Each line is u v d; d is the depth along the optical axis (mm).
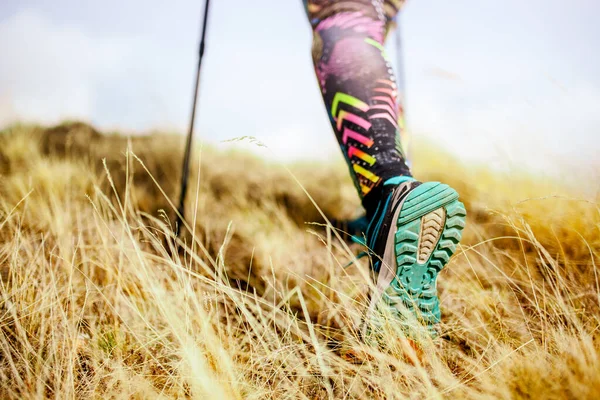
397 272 1154
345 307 1281
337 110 1313
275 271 1859
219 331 1194
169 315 1122
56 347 1178
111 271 1452
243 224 2441
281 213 2637
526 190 2311
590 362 948
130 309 1405
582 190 1903
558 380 950
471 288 1426
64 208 2061
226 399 973
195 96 2051
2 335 1174
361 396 1058
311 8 1404
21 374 1120
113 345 1229
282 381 1130
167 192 2885
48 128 3840
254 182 3346
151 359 1175
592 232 1627
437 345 1220
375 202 1273
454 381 1013
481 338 1267
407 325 1138
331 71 1322
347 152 1319
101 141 3752
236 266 1890
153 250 1842
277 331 1374
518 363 1020
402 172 1255
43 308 1245
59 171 2547
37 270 1496
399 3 1573
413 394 998
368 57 1296
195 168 3420
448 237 1135
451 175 3061
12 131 3555
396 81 1354
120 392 1068
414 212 1109
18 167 2869
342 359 1186
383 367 1066
